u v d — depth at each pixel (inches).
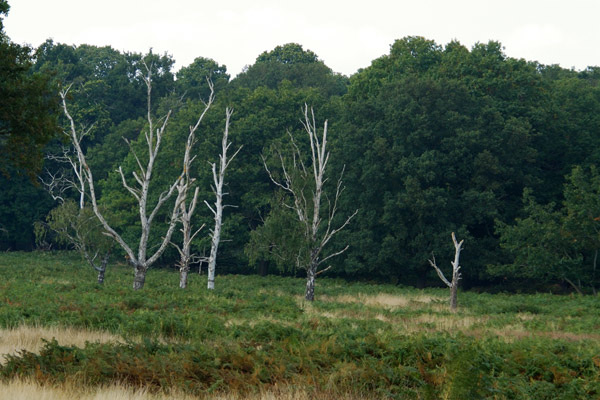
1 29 1216.2
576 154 3501.5
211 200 3966.5
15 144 1211.2
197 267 4394.7
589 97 3693.4
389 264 3425.2
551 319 1791.3
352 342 1025.5
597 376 895.1
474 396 709.3
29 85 1197.7
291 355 924.0
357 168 3420.3
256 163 3996.1
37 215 4795.8
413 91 3358.8
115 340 1058.7
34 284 2310.5
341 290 2896.2
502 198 3516.2
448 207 3206.2
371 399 737.6
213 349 935.0
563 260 2760.8
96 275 3152.1
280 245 2373.3
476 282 3555.6
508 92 3543.3
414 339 1055.0
